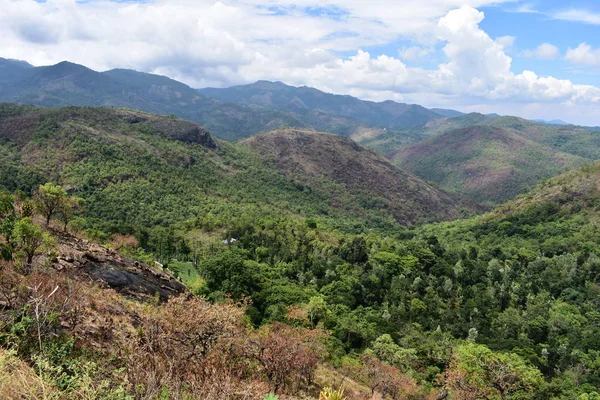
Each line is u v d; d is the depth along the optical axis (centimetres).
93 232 5141
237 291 5759
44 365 729
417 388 3706
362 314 6538
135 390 809
